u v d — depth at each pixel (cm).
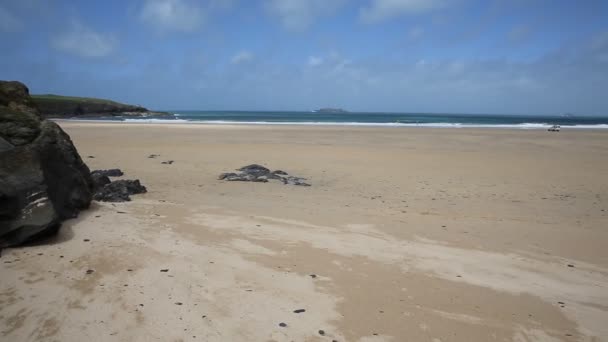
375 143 2714
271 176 1376
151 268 496
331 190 1196
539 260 618
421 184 1314
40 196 570
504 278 541
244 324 388
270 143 2623
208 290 451
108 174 1338
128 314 392
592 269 589
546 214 955
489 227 801
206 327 379
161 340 355
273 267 532
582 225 856
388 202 1041
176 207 834
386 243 668
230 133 3422
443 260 598
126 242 579
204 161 1767
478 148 2495
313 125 4991
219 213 807
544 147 2609
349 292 470
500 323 418
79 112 7812
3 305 396
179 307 410
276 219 788
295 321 399
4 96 740
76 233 600
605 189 1277
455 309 443
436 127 4847
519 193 1202
